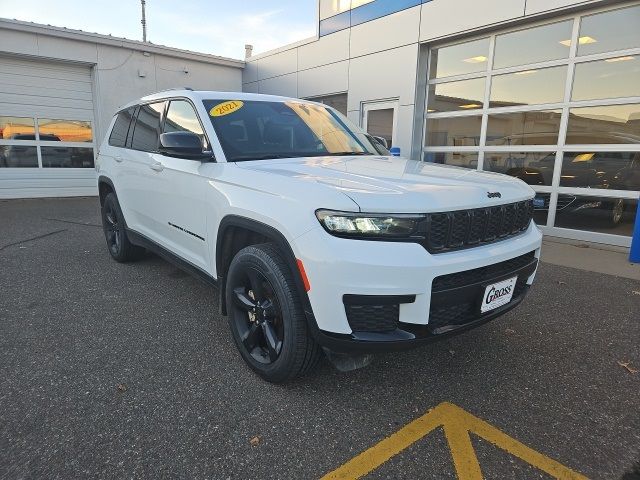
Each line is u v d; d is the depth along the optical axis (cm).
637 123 604
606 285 450
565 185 683
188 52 1222
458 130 822
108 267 493
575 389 261
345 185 225
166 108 382
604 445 213
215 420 227
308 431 220
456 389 259
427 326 215
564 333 336
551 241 660
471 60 784
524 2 672
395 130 904
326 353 243
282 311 236
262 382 262
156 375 268
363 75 948
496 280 235
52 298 395
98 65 1112
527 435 220
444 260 212
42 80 1085
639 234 531
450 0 768
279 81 1191
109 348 302
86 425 221
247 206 252
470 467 197
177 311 367
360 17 934
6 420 223
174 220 352
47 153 1120
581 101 650
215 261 297
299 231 217
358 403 243
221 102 339
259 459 200
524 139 725
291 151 326
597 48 629
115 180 462
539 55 692
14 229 720
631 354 304
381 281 202
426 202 212
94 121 1166
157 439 212
